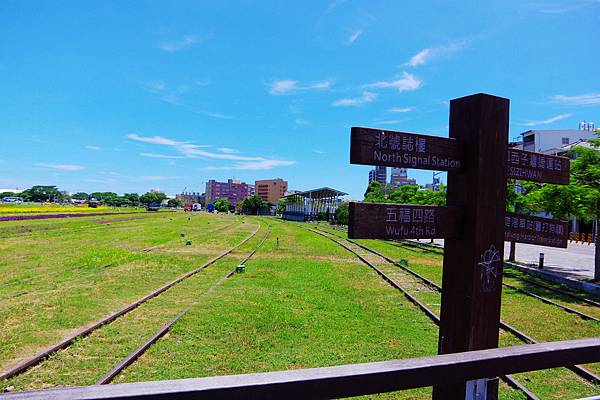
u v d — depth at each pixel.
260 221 66.38
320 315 8.45
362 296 10.49
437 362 1.63
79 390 1.22
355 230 2.39
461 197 2.69
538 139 50.91
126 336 6.80
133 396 1.22
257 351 6.32
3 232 26.94
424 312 9.02
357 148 2.42
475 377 1.70
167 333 7.08
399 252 22.56
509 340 7.53
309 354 6.27
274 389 1.35
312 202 77.44
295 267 15.15
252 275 13.09
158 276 12.42
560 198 14.48
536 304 10.52
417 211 2.55
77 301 9.02
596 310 10.07
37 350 6.17
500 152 2.66
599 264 14.39
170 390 1.25
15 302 8.92
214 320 7.82
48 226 33.72
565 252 26.98
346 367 1.52
